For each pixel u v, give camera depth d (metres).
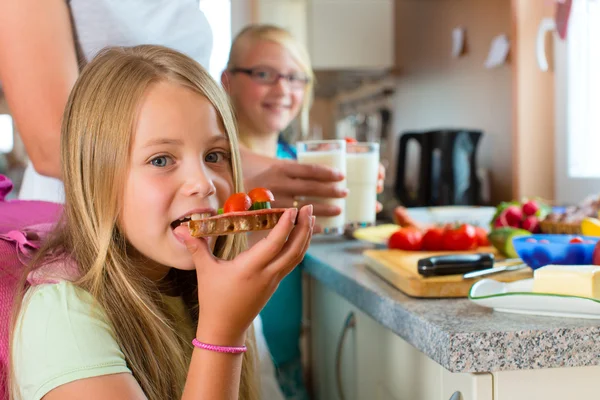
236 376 0.68
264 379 1.42
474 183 2.38
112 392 0.65
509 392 0.77
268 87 2.05
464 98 2.70
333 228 1.32
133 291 0.77
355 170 1.39
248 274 0.65
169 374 0.79
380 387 1.17
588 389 0.79
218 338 0.67
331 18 3.58
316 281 1.75
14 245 0.82
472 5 2.58
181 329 0.89
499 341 0.75
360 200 1.39
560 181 2.16
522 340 0.76
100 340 0.69
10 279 0.77
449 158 2.35
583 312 0.81
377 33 3.63
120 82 0.75
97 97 0.76
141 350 0.76
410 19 3.37
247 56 2.05
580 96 2.04
